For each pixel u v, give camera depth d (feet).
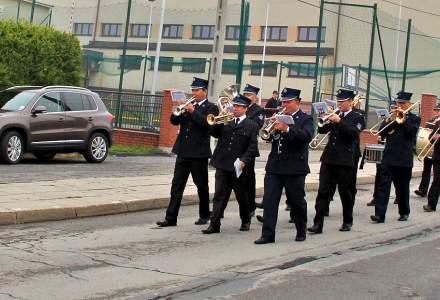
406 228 33.81
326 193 31.45
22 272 21.76
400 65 135.13
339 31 141.49
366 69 97.40
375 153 38.60
